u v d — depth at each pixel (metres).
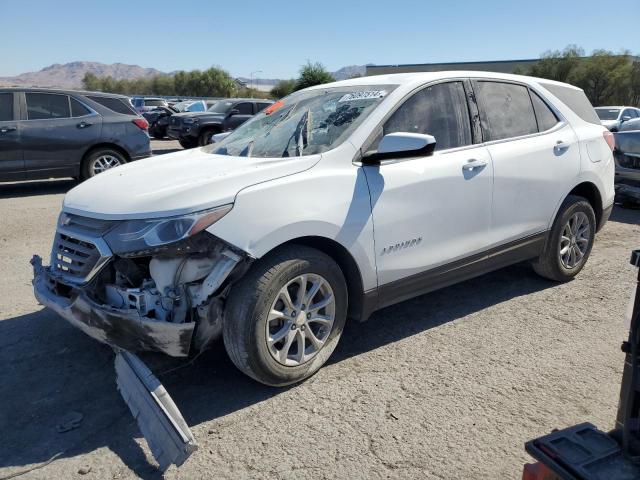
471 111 4.17
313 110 4.03
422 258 3.79
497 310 4.50
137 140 10.39
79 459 2.77
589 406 3.16
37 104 9.55
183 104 29.81
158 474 2.65
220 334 3.18
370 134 3.59
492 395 3.28
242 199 3.04
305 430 2.96
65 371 3.60
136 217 3.00
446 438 2.89
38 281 3.53
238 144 4.13
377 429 2.96
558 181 4.60
